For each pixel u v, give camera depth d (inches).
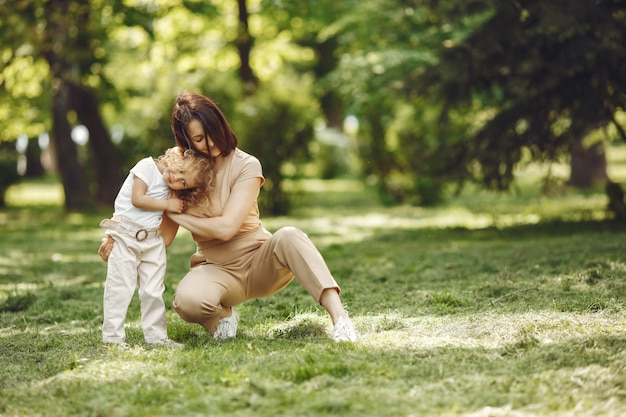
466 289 230.4
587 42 365.7
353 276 281.6
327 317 195.2
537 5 364.8
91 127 779.4
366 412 117.9
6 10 602.2
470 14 397.4
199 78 646.5
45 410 126.1
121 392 131.6
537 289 215.2
